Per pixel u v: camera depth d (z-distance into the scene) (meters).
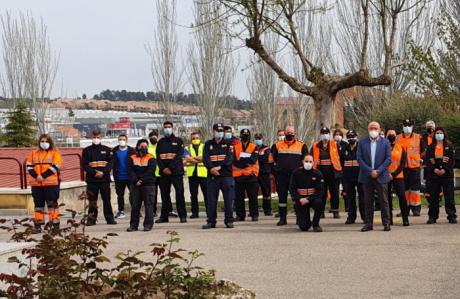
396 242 13.84
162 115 55.53
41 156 16.84
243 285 9.98
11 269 8.59
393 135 17.09
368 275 10.57
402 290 9.50
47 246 7.84
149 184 16.91
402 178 16.73
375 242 13.92
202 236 15.45
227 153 17.41
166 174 19.30
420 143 19.36
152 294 7.91
